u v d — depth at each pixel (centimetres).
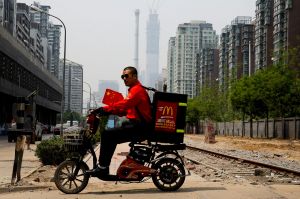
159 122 901
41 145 1608
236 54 13962
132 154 904
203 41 19488
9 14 12450
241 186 988
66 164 896
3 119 7894
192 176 1255
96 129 902
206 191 909
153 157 911
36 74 9375
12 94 7019
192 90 19225
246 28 13400
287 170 1412
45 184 1027
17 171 1093
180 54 19400
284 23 10506
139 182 959
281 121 5716
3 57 6444
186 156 2378
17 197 863
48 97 11612
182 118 911
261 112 5866
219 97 9081
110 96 919
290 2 10138
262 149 3331
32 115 2505
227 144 4231
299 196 862
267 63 11481
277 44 10669
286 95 5400
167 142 906
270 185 1038
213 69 16475
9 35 6600
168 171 911
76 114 13938
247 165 1766
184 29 19438
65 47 3922
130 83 901
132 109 897
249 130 7050
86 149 902
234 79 8012
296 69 5750
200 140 5522
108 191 923
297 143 4350
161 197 840
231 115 8781
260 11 11875
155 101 902
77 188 898
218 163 1889
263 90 5512
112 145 895
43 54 19238
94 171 891
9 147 2984
